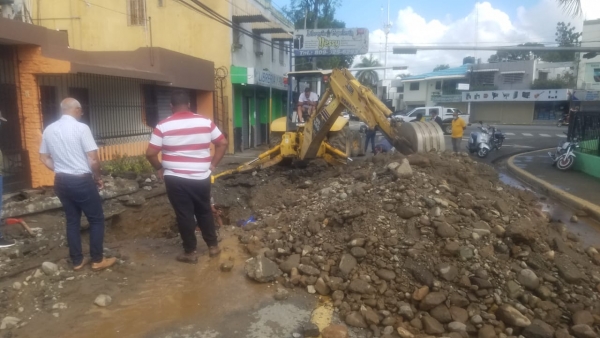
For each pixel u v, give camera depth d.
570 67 45.91
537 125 42.69
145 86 12.42
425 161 6.91
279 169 10.96
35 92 8.02
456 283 4.38
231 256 5.47
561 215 8.30
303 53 28.55
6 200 7.06
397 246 4.84
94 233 4.91
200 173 5.03
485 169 7.69
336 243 5.18
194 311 4.25
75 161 4.68
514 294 4.28
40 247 5.49
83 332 3.88
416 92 55.28
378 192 5.97
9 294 4.35
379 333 3.98
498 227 5.05
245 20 17.44
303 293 4.63
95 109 10.41
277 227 6.12
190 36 16.73
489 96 47.66
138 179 8.73
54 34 10.30
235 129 17.80
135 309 4.26
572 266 4.70
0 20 7.00
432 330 3.95
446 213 5.28
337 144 14.16
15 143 7.90
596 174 12.09
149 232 7.28
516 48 18.69
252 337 3.87
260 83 17.83
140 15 16.75
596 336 3.76
